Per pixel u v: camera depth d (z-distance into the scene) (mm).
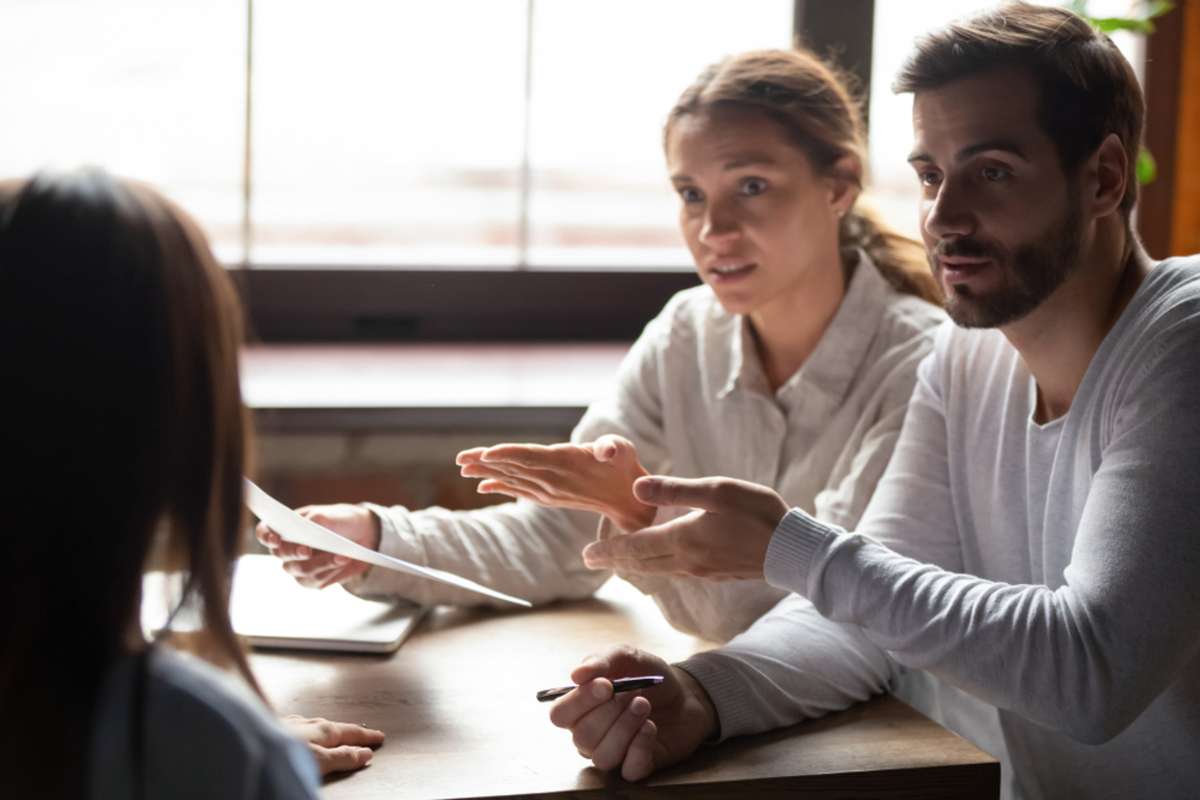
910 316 1564
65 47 2285
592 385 2174
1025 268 1175
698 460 1660
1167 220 2424
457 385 2146
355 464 2057
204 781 659
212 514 729
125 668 674
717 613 1412
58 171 708
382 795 1042
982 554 1362
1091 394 1193
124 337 672
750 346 1611
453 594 1482
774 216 1512
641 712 1086
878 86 2426
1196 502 1054
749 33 2438
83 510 667
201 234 722
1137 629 1046
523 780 1074
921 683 1523
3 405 663
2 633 661
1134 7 2303
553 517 1546
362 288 2408
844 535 1161
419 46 2387
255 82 2355
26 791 658
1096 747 1273
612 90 2445
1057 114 1153
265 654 1352
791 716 1199
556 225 2482
